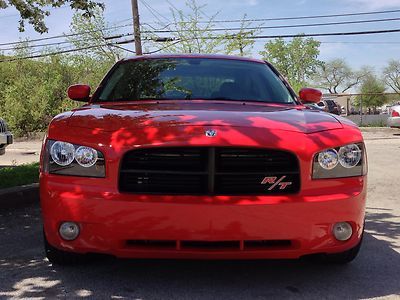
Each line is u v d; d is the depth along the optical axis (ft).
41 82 100.27
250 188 10.61
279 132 11.03
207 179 10.50
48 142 11.27
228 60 16.46
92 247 10.59
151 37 82.17
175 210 10.24
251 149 10.62
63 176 10.86
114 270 12.58
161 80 15.08
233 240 10.39
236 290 11.34
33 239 15.84
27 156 52.80
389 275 12.46
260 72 15.97
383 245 15.30
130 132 10.87
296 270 12.71
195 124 11.02
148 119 11.44
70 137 11.03
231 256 10.53
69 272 12.45
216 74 15.46
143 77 15.29
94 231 10.48
